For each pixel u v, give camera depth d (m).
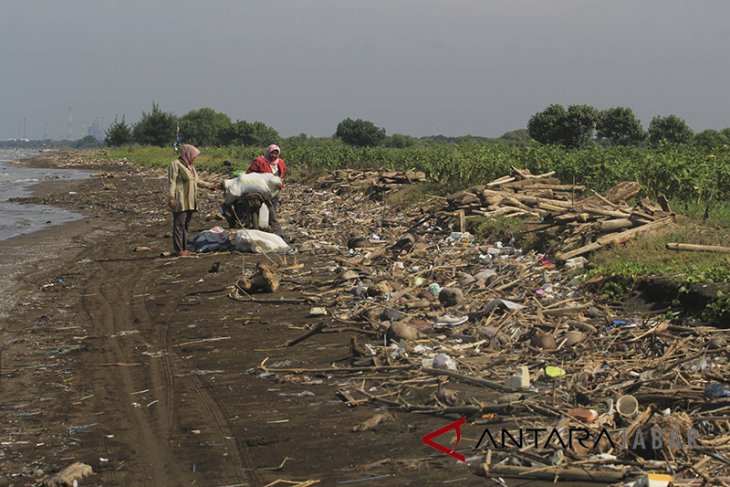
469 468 5.51
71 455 6.15
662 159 16.84
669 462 5.34
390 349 8.40
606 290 10.08
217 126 105.81
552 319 9.25
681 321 8.84
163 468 5.84
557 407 6.46
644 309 9.49
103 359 8.96
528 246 13.25
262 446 6.15
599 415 6.21
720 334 8.12
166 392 7.69
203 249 16.27
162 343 9.55
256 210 17.12
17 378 8.30
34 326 10.63
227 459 5.94
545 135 57.97
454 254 13.46
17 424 6.90
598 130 58.84
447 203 17.44
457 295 10.24
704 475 5.04
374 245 15.41
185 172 15.68
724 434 5.76
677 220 12.71
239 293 11.96
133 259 16.03
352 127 87.31
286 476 5.55
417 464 5.62
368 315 9.87
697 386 6.71
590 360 7.76
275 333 9.67
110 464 5.95
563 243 12.52
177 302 11.77
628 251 11.41
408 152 32.59
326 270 13.35
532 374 7.48
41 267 15.45
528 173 18.48
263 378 7.95
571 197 16.77
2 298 12.48
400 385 7.41
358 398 7.16
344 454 5.89
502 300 9.69
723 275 9.50
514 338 8.66
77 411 7.21
